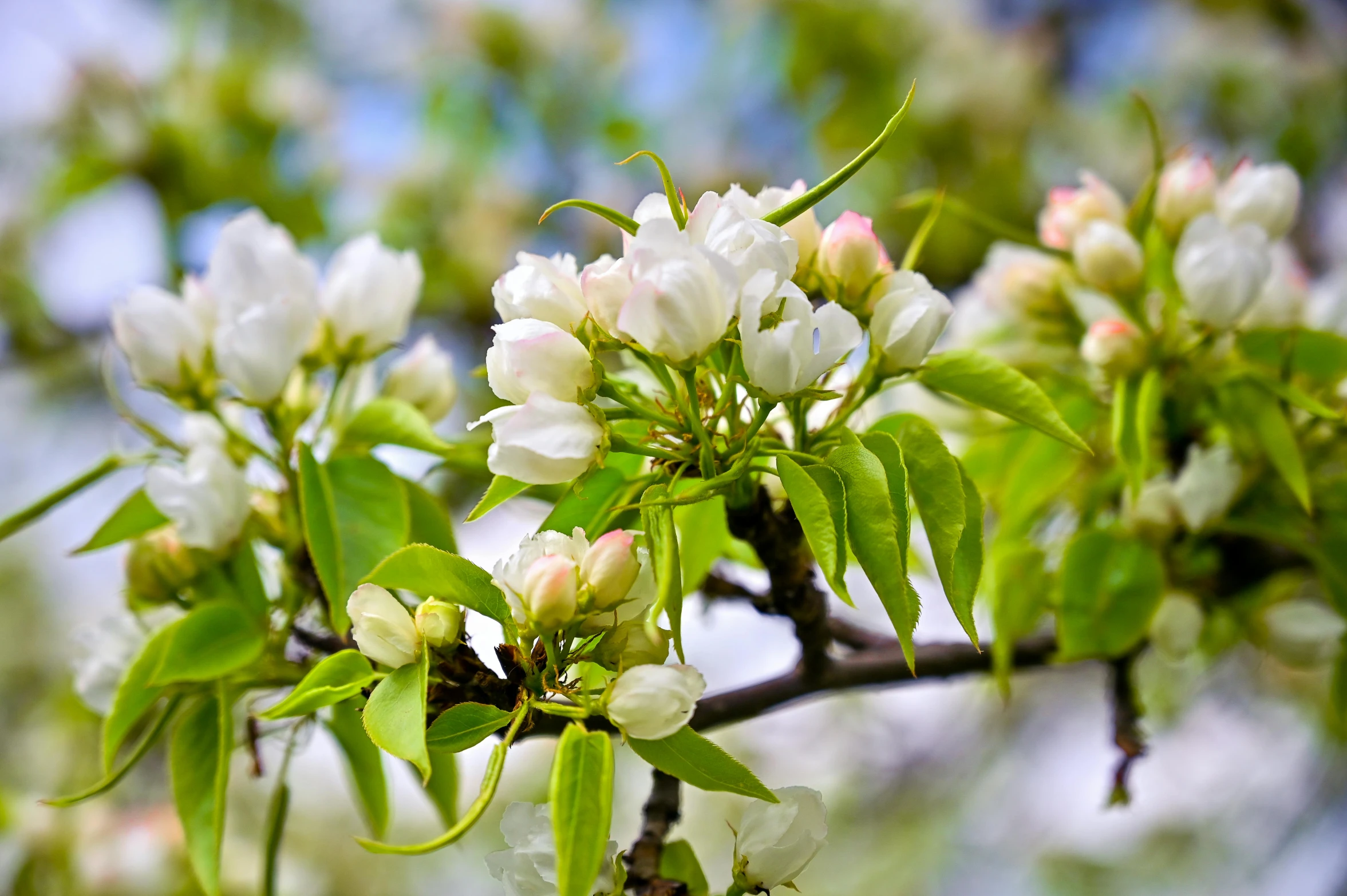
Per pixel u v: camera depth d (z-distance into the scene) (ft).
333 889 5.39
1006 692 2.75
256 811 5.40
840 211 5.15
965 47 5.26
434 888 5.74
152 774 4.66
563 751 2.33
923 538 2.90
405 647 2.40
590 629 2.41
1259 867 4.82
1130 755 2.80
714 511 2.65
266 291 2.70
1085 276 2.78
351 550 2.62
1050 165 5.49
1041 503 2.89
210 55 4.97
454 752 2.37
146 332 2.70
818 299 2.55
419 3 5.78
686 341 2.37
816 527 2.35
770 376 2.38
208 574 2.68
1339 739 4.16
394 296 2.75
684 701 2.35
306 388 2.74
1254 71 5.54
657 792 2.57
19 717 5.67
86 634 2.71
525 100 5.54
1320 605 2.86
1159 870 5.41
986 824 5.65
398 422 2.69
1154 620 2.77
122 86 4.67
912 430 2.47
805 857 2.43
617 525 2.51
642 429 2.52
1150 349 2.74
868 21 5.27
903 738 5.45
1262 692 4.94
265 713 2.40
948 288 4.86
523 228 5.25
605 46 5.58
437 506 2.70
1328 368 2.78
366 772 2.73
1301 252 4.76
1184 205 2.81
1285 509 2.78
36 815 3.90
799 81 5.37
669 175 2.40
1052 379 2.84
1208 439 2.81
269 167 4.66
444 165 5.37
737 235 2.39
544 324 2.41
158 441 2.72
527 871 2.39
